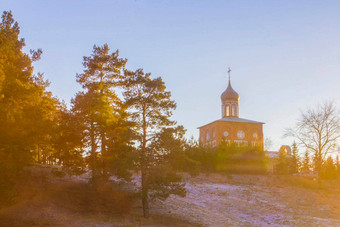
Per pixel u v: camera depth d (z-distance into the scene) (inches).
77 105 1097.4
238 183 1807.3
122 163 1022.4
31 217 886.4
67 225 869.2
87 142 1102.4
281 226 1154.0
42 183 1184.8
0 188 703.1
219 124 3577.8
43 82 1434.5
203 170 2054.6
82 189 1200.8
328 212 1425.9
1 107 735.1
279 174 2370.8
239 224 1134.4
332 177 2321.6
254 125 3676.2
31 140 799.1
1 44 853.2
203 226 1051.9
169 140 1040.2
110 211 1061.1
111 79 1251.2
